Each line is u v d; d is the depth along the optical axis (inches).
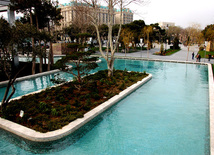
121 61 1135.6
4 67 329.1
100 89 488.4
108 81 544.7
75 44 603.5
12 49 323.6
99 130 305.9
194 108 397.1
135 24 1785.2
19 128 280.1
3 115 316.5
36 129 275.7
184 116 357.1
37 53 343.9
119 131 301.7
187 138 279.4
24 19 774.5
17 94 485.7
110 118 350.0
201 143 265.6
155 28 2143.2
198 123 327.9
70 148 256.2
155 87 559.5
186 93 502.3
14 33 316.8
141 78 629.0
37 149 254.7
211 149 229.1
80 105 366.6
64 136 269.9
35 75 655.8
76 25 1467.8
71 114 324.2
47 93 444.8
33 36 345.1
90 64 484.4
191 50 1969.7
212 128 278.1
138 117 353.4
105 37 2258.9
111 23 585.3
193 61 1072.8
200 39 1408.7
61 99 383.2
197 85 586.9
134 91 514.6
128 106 408.2
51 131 271.1
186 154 240.8
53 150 251.8
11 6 614.9
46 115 320.2
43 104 347.9
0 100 436.8
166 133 294.4
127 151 248.7
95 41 2213.3
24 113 325.7
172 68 898.1
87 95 416.2
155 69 874.8
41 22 749.3
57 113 320.2
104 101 399.9
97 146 260.7
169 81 637.9
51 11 674.8
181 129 307.1
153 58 1216.2
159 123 328.5
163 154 241.1
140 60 1173.1
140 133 295.1
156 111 381.7
